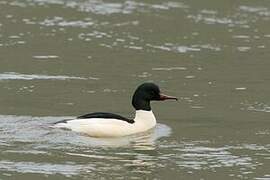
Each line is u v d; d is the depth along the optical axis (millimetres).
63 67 25906
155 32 31469
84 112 20859
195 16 34406
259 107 21938
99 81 24391
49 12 33938
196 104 22156
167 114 21078
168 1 36938
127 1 36594
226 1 37031
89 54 27828
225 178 16172
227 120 20547
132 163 16844
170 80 24812
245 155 17641
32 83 23828
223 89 23891
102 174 16109
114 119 18906
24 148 17422
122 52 28297
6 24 31656
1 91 22781
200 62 27328
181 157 17406
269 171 16641
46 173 16062
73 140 18094
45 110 20859
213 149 18031
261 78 25359
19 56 27109
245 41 30641
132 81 24547
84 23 32438
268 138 18984
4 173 15969
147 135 18938
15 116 20062
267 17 34562
